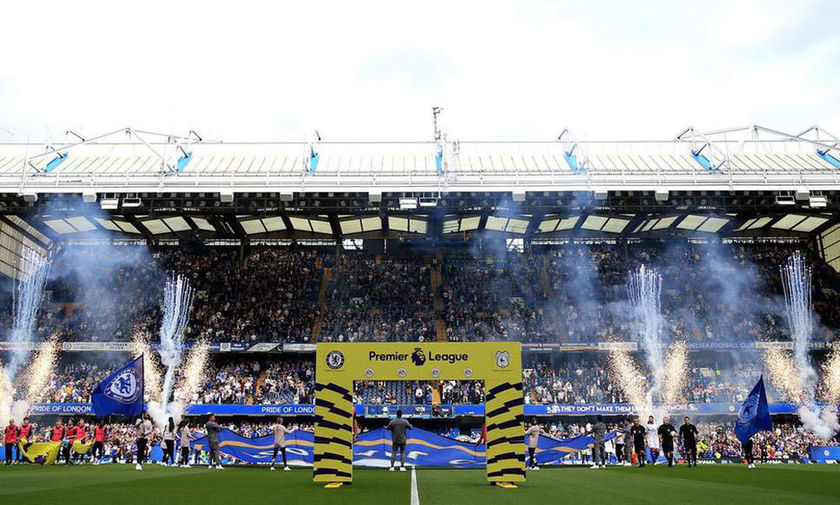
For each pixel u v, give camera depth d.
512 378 16.53
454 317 50.16
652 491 14.84
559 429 39.66
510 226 52.97
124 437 34.97
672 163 43.81
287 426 41.78
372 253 56.38
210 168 42.66
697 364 48.09
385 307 51.16
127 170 42.94
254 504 11.72
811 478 19.58
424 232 54.12
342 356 16.67
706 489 15.54
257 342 46.22
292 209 43.44
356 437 26.56
